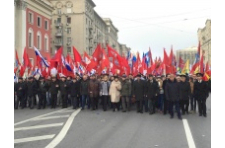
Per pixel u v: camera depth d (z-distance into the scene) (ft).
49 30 147.84
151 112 40.37
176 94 35.91
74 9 191.72
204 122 33.50
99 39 244.63
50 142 24.17
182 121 34.27
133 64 60.64
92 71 51.90
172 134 26.86
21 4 118.83
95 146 22.67
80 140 24.72
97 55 54.70
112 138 25.32
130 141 24.17
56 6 192.75
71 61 54.19
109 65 54.24
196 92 38.55
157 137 25.61
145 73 55.21
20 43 118.73
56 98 48.01
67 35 192.65
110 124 32.32
